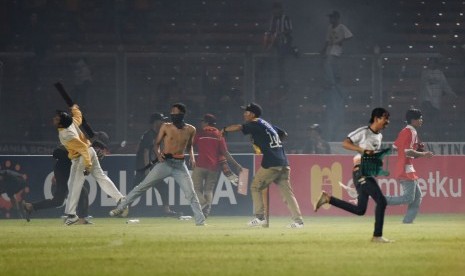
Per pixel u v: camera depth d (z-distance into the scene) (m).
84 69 93.69
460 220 60.94
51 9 102.25
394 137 97.25
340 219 63.72
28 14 100.44
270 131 50.09
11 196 65.69
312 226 51.47
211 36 103.81
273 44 93.56
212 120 62.78
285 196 50.38
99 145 57.28
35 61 94.69
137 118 93.88
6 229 49.22
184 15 105.31
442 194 71.38
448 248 33.25
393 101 98.25
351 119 96.00
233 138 88.88
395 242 36.16
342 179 69.19
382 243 35.62
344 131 95.50
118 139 89.56
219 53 92.88
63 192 57.28
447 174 71.44
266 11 106.56
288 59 97.56
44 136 92.94
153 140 65.69
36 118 93.75
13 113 94.19
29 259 30.00
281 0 107.06
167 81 95.62
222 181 67.25
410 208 56.44
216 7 106.00
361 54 94.88
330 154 73.56
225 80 92.69
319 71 97.44
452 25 107.75
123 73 91.44
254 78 92.31
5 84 94.38
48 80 95.50
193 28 104.19
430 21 107.94
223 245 34.94
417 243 35.66
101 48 99.19
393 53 99.00
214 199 67.25
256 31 105.19
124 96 90.81
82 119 54.62
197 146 64.44
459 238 38.78
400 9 107.75
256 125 49.94
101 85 95.38
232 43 104.00
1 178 65.44
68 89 95.75
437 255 30.44
